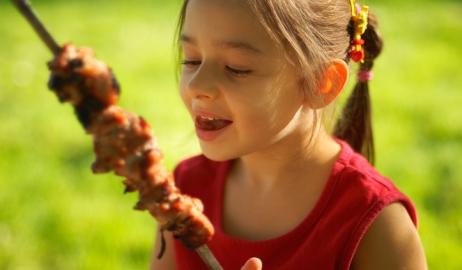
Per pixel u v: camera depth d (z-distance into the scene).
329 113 2.08
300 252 1.89
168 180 1.51
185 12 1.93
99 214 3.79
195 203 1.63
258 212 2.03
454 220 3.73
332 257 1.85
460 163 4.45
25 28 7.62
